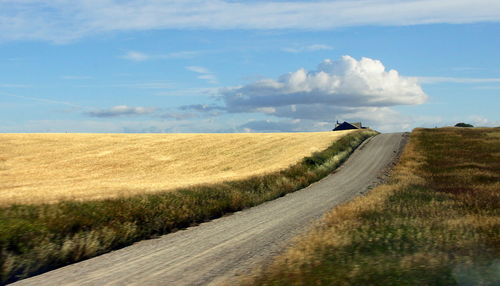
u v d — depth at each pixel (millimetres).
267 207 20844
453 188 22656
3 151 49344
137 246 12906
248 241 12578
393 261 8320
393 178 29609
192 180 27453
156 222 15117
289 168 32375
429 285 6887
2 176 36031
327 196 23734
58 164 42938
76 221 12797
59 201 14453
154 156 47844
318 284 7137
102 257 11523
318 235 11000
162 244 12992
